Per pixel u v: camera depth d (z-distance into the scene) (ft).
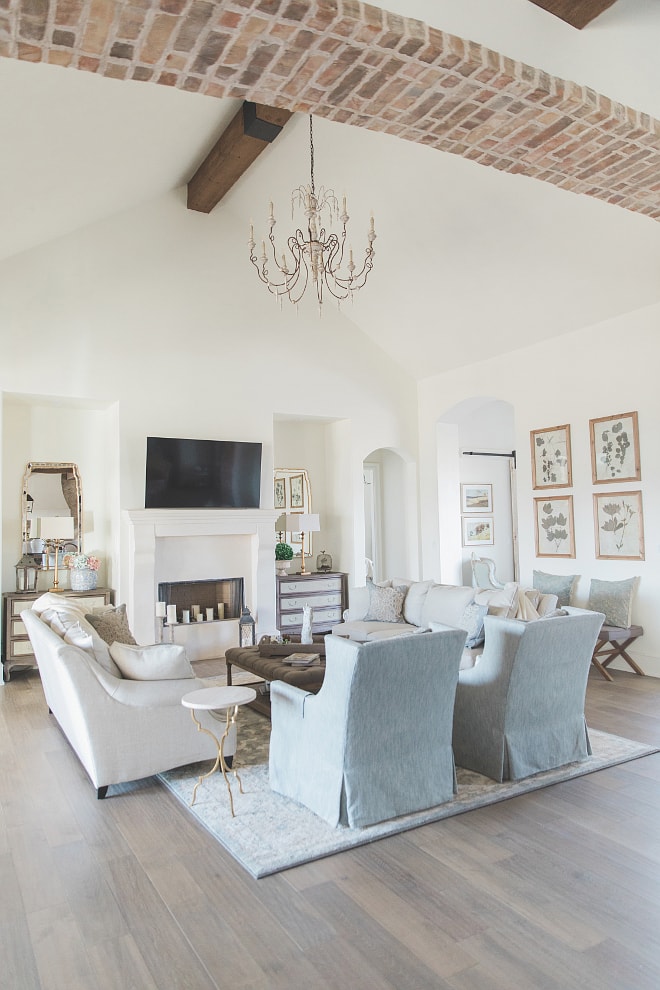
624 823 9.58
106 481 22.44
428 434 27.20
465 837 9.21
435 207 18.63
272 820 9.78
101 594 20.68
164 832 9.55
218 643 22.08
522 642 10.83
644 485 18.76
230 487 22.47
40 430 21.66
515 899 7.63
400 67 8.00
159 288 21.70
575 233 17.11
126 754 10.98
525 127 9.54
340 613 25.71
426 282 21.93
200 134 17.92
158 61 7.59
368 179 18.84
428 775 10.16
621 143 9.98
